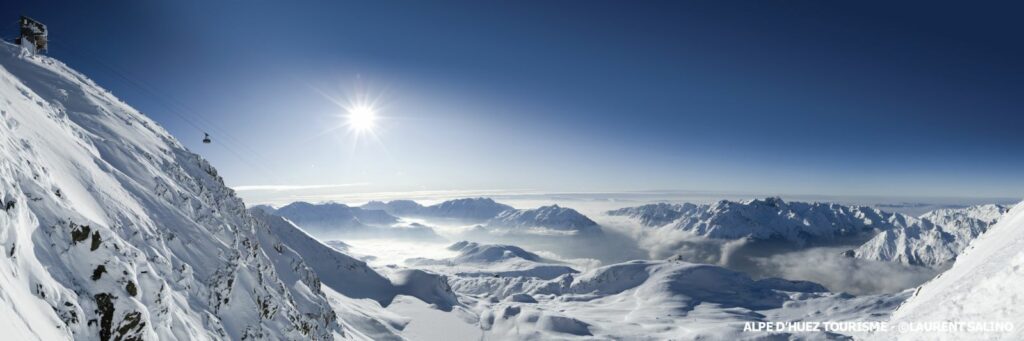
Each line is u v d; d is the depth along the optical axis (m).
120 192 28.62
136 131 48.72
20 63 50.97
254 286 34.69
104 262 18.17
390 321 109.00
